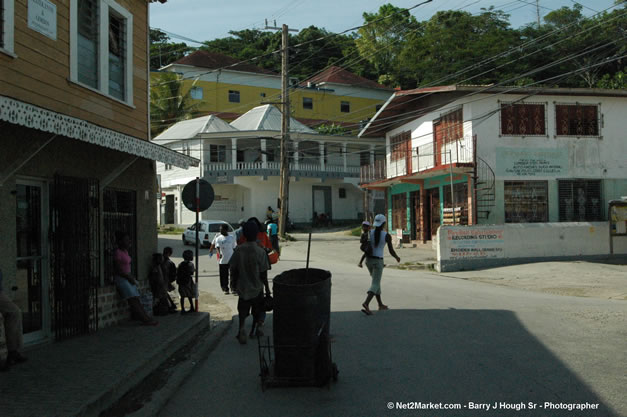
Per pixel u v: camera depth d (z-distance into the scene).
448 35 44.47
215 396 5.64
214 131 39.56
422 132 26.38
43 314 7.60
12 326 6.30
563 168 22.00
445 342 7.54
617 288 13.50
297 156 40.38
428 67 44.53
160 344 7.51
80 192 8.07
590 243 19.09
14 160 6.82
